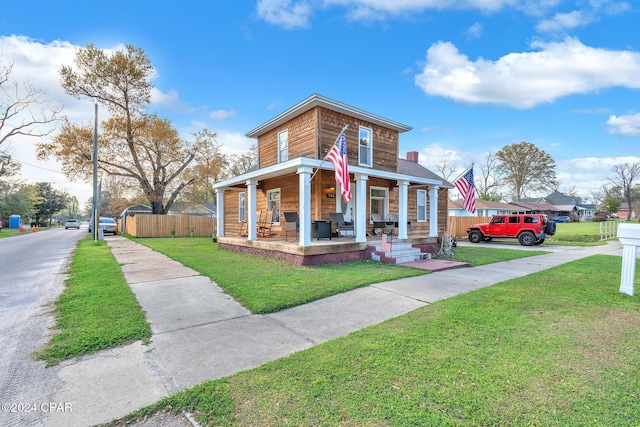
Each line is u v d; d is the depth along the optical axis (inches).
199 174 1018.7
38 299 204.8
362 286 237.3
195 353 124.0
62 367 112.1
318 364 111.4
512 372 104.1
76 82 808.3
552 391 92.9
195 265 327.0
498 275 288.0
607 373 103.7
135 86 866.1
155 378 104.3
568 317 161.8
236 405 87.5
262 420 80.7
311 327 153.9
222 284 238.7
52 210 2305.6
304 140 426.0
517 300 195.2
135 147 923.4
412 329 145.4
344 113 428.5
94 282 247.3
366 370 106.3
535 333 139.4
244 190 584.1
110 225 986.7
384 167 488.7
